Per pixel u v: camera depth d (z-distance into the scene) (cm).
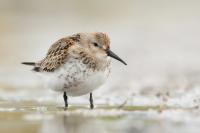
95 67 1306
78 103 1417
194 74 1994
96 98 1512
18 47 2683
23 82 1881
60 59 1313
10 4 3616
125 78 1931
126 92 1605
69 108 1309
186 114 1149
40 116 1166
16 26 3284
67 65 1304
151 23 3459
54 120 1111
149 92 1583
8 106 1365
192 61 2345
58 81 1323
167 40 2948
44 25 3319
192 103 1339
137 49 2688
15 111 1257
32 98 1534
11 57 2458
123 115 1154
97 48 1331
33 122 1095
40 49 2620
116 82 1833
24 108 1318
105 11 3731
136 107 1289
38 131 1009
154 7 3894
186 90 1588
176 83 1772
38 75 1407
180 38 3000
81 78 1299
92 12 3719
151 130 991
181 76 1950
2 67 2245
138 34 3130
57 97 1551
